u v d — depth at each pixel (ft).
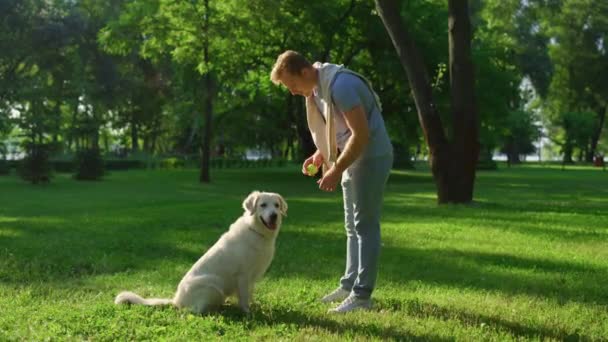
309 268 25.82
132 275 24.98
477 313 18.34
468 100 57.11
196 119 146.20
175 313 17.65
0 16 139.03
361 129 16.94
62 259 28.22
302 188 90.17
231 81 103.30
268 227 18.08
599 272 25.61
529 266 26.81
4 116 139.85
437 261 27.76
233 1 92.68
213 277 17.85
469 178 58.39
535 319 17.79
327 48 104.78
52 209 57.98
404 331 16.08
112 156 193.06
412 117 110.63
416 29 100.99
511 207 54.44
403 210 51.67
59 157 157.07
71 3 156.56
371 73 110.32
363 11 101.50
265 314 17.89
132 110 182.39
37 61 153.79
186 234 36.35
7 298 20.45
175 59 98.78
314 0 98.48
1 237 35.60
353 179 18.01
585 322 17.67
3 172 136.15
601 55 206.08
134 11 95.61
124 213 50.03
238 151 196.54
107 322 16.61
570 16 203.41
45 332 15.67
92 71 162.50
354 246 19.76
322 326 16.78
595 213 49.34
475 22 135.03
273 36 103.71
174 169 164.76
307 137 113.80
